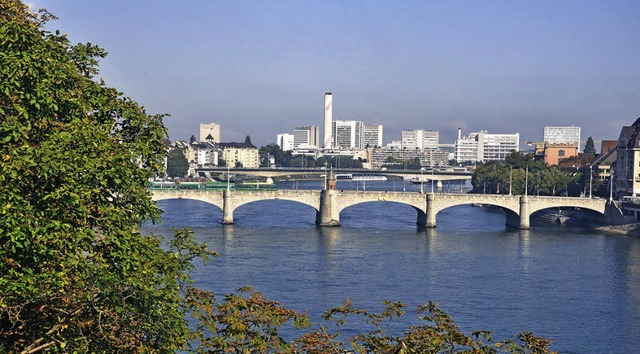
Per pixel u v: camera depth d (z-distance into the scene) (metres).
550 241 191.00
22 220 37.81
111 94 51.75
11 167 38.44
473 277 134.00
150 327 42.72
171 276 46.56
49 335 40.47
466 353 40.09
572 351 89.88
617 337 96.06
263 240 180.62
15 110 43.94
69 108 47.50
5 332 39.88
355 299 112.62
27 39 45.22
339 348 41.94
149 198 50.09
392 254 161.12
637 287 126.94
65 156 40.34
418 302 111.69
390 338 42.38
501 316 105.00
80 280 41.03
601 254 166.62
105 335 40.78
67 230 40.41
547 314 106.94
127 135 51.34
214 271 133.38
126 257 43.66
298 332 91.81
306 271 135.88
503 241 189.50
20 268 39.72
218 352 41.78
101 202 44.41
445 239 191.62
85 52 54.09
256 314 42.38
